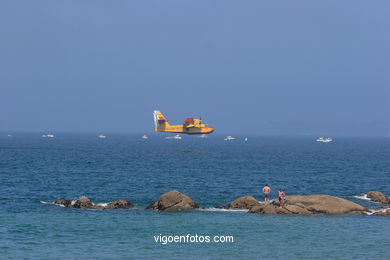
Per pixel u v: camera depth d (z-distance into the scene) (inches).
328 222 5398.6
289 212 5826.8
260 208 5944.9
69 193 7824.8
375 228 5147.6
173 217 5610.2
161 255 4089.6
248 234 4822.8
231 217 5620.1
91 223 5236.2
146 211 5994.1
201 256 4082.2
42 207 6264.8
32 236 4635.8
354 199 7391.7
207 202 7037.4
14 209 6082.7
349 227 5167.3
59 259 3927.2
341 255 4163.4
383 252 4271.7
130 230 4936.0
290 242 4554.6
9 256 3983.8
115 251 4183.1
